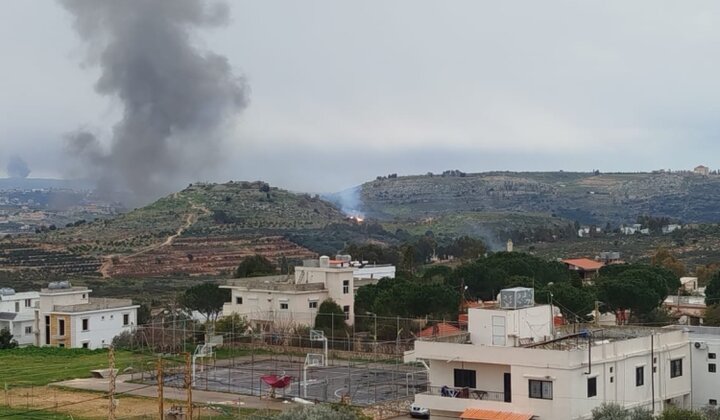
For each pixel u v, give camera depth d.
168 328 116.44
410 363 104.50
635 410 63.88
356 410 72.75
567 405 64.12
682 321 122.12
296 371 100.94
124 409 81.25
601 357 67.00
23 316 147.38
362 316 129.25
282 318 128.12
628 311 131.88
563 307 112.56
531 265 149.50
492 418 65.00
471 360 67.94
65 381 97.44
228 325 122.94
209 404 81.88
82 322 132.38
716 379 74.56
